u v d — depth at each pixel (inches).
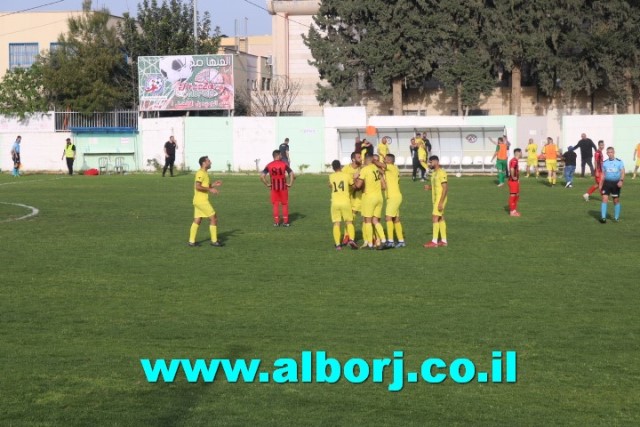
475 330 434.3
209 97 1870.1
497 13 1913.1
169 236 799.1
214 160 1860.2
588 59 1919.3
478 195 1229.1
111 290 541.3
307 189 1362.0
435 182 725.3
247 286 552.7
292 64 2440.9
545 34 1909.4
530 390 346.0
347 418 315.6
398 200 722.8
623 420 313.7
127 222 914.1
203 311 480.1
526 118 1775.3
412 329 436.5
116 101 2196.1
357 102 2159.2
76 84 2114.9
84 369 373.1
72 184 1491.1
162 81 1877.5
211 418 315.9
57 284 561.6
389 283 560.4
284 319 459.5
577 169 1724.9
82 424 310.0
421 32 1945.1
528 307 486.9
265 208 1055.0
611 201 1117.7
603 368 373.1
